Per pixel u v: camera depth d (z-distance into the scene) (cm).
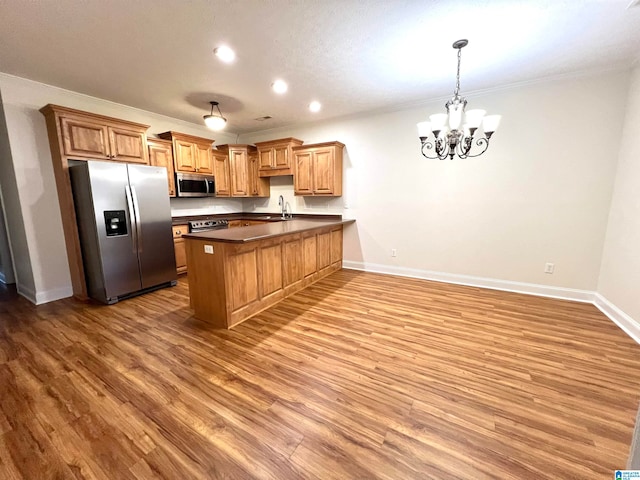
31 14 189
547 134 314
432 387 177
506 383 180
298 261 358
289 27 209
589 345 225
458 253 385
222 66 271
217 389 177
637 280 241
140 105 387
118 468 125
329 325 264
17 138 297
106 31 211
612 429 143
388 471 123
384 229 436
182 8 186
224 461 128
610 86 282
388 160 418
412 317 280
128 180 327
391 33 218
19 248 336
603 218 299
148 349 224
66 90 329
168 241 375
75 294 344
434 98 365
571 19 202
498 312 290
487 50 246
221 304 259
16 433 144
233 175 521
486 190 356
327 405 163
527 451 132
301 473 123
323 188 446
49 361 207
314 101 373
